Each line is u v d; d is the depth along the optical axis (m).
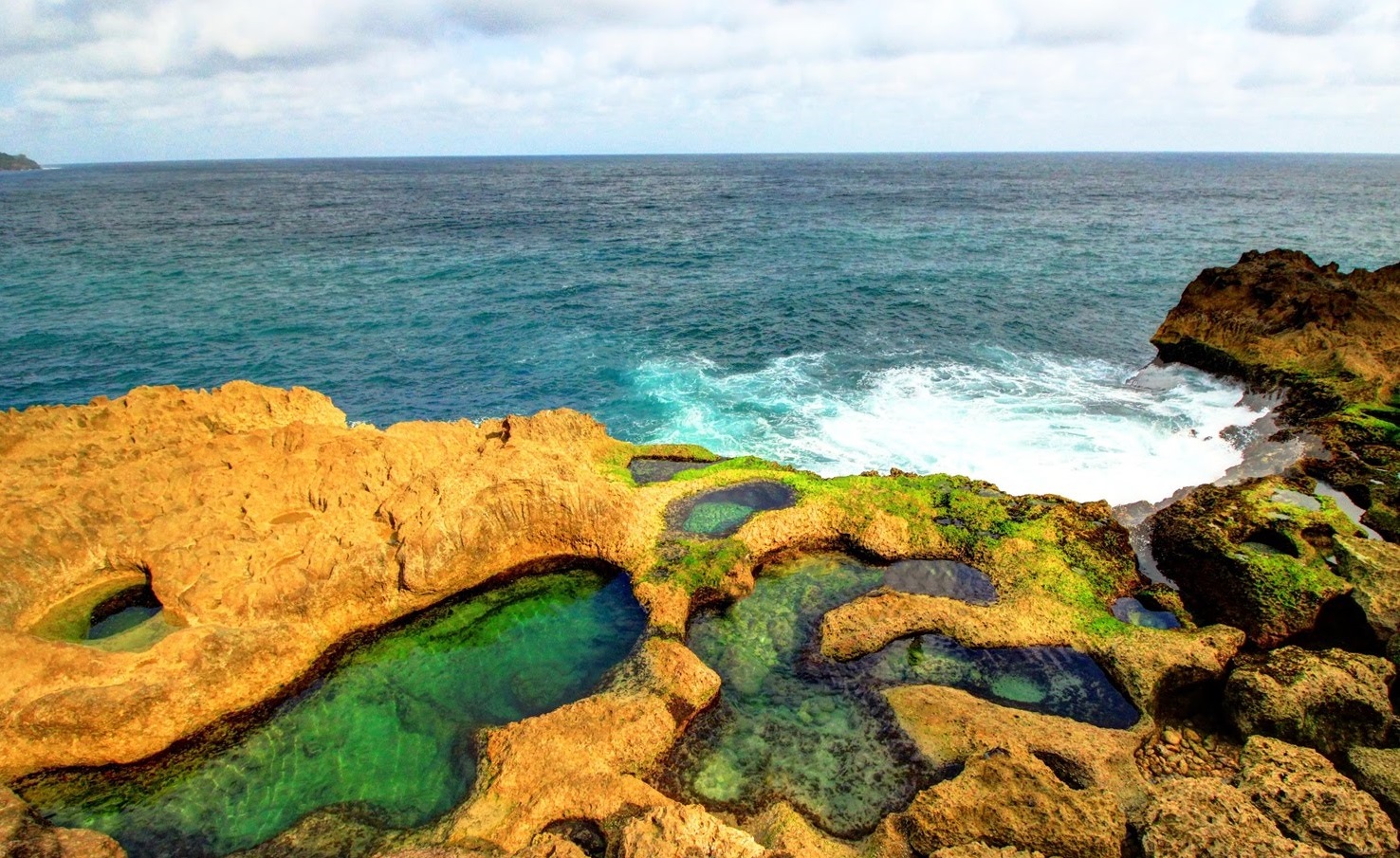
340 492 19.42
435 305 47.75
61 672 14.52
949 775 13.37
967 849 11.12
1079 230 82.31
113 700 14.13
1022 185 167.00
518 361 37.09
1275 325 31.83
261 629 16.20
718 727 14.68
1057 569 18.61
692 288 52.56
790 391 32.16
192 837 12.86
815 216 99.50
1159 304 47.16
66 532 17.28
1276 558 17.75
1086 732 14.05
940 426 27.91
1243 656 15.98
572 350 38.66
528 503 19.62
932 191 147.62
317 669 16.64
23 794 13.73
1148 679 15.26
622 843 11.42
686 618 17.64
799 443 26.88
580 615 18.20
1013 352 37.66
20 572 16.44
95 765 14.20
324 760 14.34
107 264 60.50
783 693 15.50
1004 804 12.06
